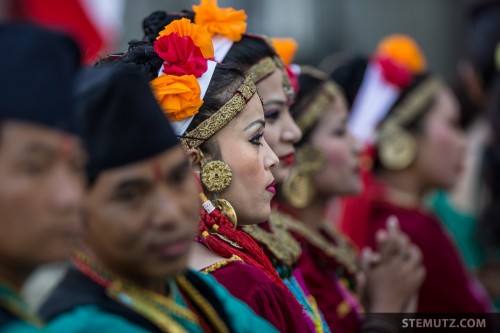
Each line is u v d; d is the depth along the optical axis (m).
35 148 2.11
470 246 7.67
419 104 6.53
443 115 6.63
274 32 11.23
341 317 4.84
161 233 2.37
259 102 3.64
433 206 7.80
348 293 5.09
